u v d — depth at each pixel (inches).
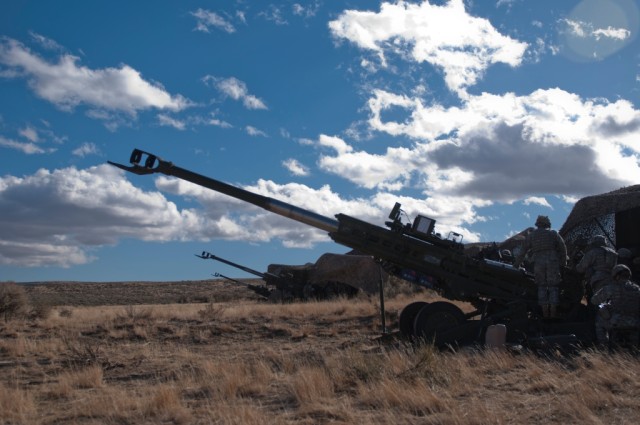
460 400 278.7
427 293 981.2
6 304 778.2
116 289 2293.3
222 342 551.2
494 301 474.9
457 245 471.8
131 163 478.6
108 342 555.8
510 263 502.3
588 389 268.8
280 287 1330.0
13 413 292.8
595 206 577.3
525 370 337.4
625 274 392.5
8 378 403.5
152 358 456.4
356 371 333.1
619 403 255.8
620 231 504.1
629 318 384.2
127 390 344.8
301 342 537.6
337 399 291.9
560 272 449.7
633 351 362.9
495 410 252.2
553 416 243.8
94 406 296.2
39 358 476.7
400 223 480.1
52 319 749.3
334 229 480.1
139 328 606.9
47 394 343.6
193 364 422.3
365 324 621.9
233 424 250.7
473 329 442.0
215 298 1811.0
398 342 454.0
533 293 460.8
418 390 279.6
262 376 347.3
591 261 421.1
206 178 483.8
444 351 422.6
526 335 431.5
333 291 1210.0
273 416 267.4
